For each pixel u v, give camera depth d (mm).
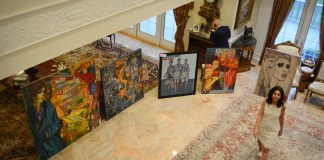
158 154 5195
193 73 6613
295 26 7289
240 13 7113
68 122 5156
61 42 2834
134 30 9547
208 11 7199
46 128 4812
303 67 6949
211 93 6941
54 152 5102
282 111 4391
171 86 6594
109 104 5816
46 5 2523
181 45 8266
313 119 6211
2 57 2406
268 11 7352
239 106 6539
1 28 2301
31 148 5180
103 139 5480
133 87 6273
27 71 6211
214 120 6078
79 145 5328
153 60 8273
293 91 7152
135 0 3486
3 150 5102
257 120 4629
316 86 6426
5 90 6621
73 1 2748
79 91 5129
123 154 5160
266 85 6398
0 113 5980
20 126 5676
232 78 6797
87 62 5086
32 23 2498
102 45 8961
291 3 6852
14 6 2309
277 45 7008
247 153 5277
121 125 5840
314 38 7086
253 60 8273
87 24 2990
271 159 5176
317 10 6777
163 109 6355
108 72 5523
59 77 4723
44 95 4602
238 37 7738
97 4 3012
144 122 5945
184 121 6016
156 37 9062
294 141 5598
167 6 4180
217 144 5461
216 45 6758
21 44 2488
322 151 5395
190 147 5371
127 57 5848
